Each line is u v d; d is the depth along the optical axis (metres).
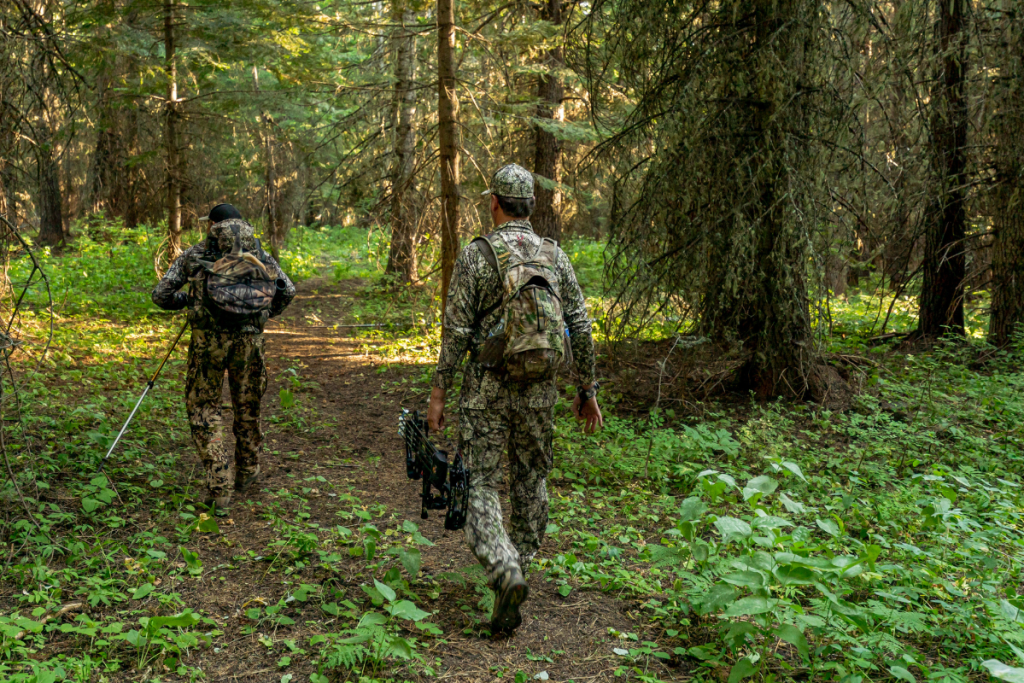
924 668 2.60
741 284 6.32
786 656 2.90
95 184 19.84
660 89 6.68
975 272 8.70
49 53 5.64
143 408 6.14
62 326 9.87
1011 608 2.68
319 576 3.52
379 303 12.88
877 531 4.02
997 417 6.12
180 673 2.69
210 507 4.23
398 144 11.58
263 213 21.56
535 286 2.89
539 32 9.13
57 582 3.19
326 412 6.82
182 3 12.60
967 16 7.92
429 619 3.17
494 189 3.09
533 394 2.98
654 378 7.39
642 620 3.23
